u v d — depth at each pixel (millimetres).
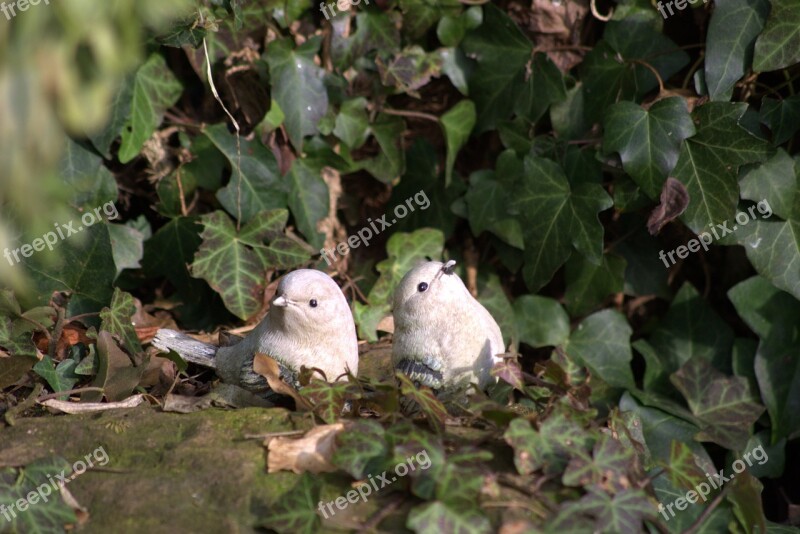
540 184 6848
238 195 6895
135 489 4434
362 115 7273
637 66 6793
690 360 6750
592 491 4230
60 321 5988
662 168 6375
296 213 7195
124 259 6891
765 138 6586
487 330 5445
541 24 7133
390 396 4754
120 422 4906
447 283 5254
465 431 4863
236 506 4297
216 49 6840
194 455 4590
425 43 7359
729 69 6379
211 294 7168
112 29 3459
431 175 7594
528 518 4168
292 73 6879
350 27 7121
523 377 5172
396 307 5379
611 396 7113
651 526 4605
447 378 5246
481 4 7137
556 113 7082
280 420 4836
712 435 6445
